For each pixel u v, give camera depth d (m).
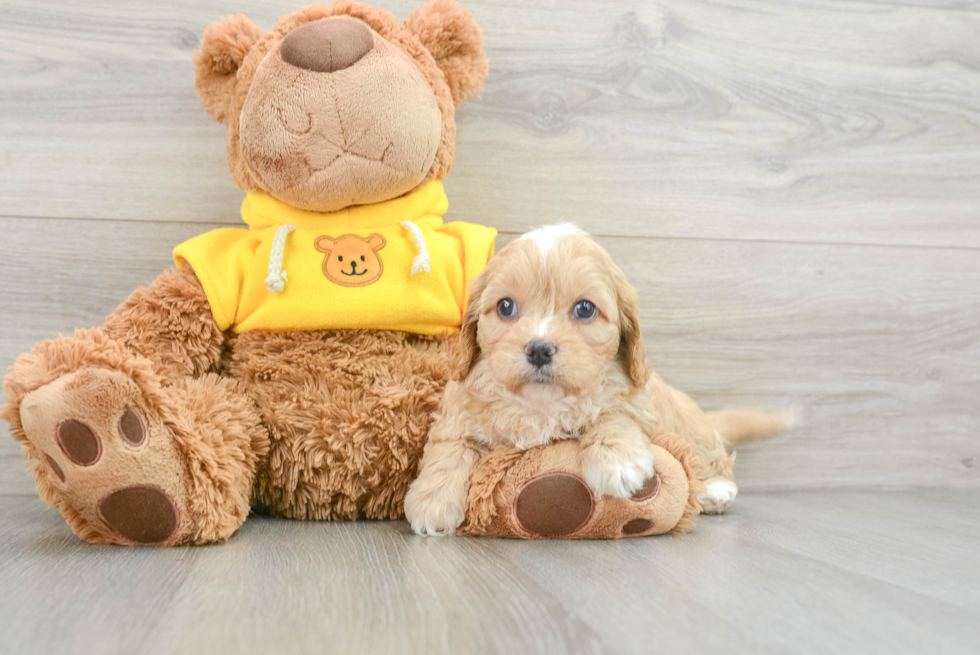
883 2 2.44
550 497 1.48
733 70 2.37
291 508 1.77
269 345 1.79
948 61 2.48
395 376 1.78
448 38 1.94
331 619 1.00
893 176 2.46
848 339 2.44
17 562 1.32
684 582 1.20
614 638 0.94
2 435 2.08
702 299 2.36
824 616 1.05
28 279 2.11
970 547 1.54
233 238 1.93
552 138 2.29
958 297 2.49
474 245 1.94
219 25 1.84
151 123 2.14
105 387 1.37
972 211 2.49
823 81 2.42
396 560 1.33
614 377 1.63
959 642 0.96
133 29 2.12
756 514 1.94
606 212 2.32
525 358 1.45
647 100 2.32
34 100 2.09
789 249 2.41
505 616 1.02
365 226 1.87
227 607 1.05
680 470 1.55
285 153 1.73
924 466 2.47
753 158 2.38
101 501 1.39
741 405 2.38
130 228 2.15
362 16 1.87
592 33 2.29
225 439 1.58
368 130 1.73
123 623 0.99
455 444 1.62
